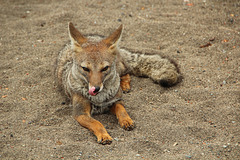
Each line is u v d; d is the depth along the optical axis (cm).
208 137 1074
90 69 1074
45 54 1716
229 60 1599
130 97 1359
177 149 1008
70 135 1088
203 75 1500
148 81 1503
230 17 1995
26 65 1603
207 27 1895
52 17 2100
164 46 1780
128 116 1167
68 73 1289
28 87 1438
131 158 958
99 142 1040
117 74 1252
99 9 2211
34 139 1059
